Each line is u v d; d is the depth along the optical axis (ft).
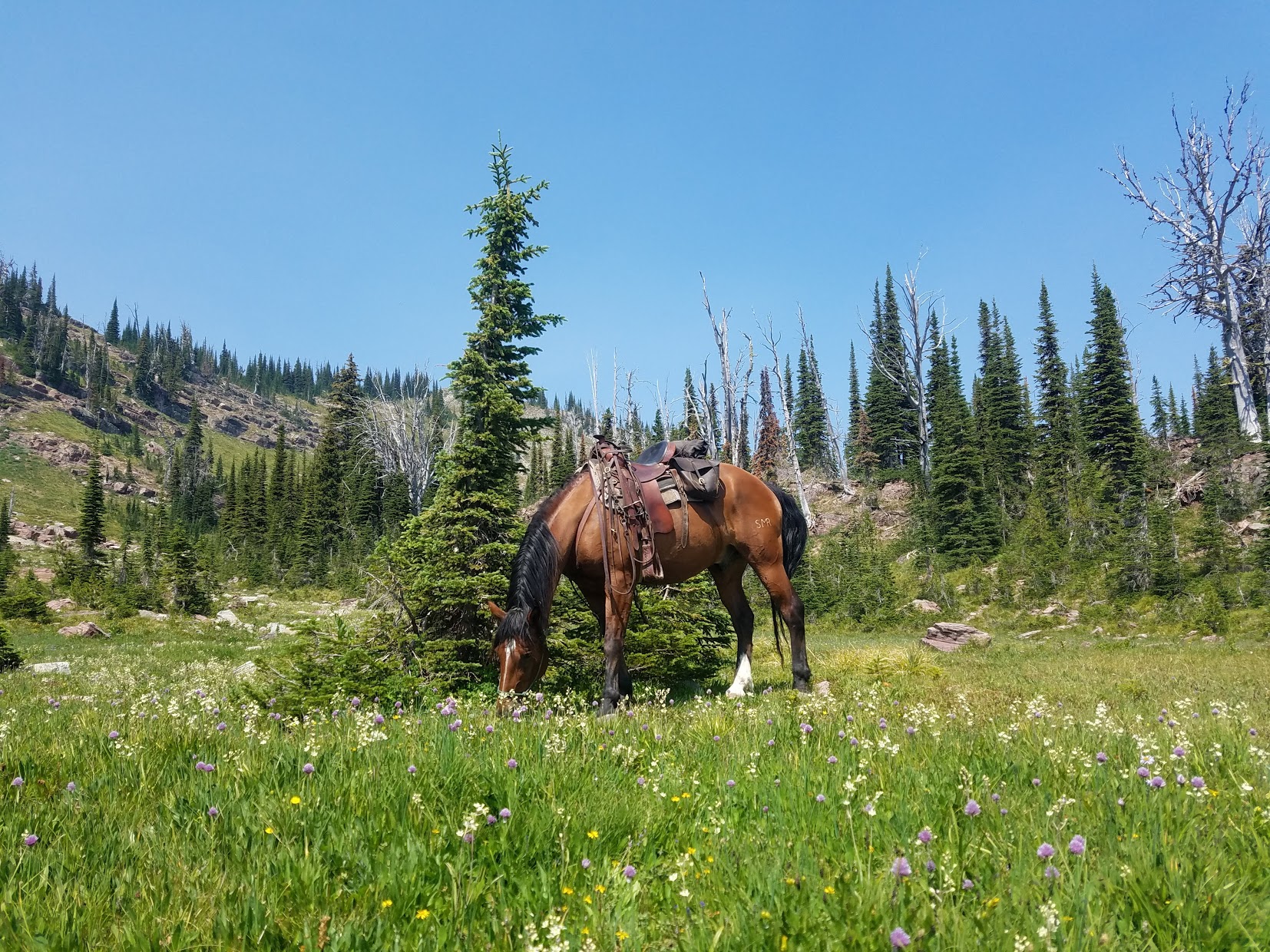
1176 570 118.62
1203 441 174.50
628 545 27.48
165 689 44.80
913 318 219.20
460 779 13.34
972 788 12.43
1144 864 9.29
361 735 16.15
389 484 222.69
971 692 32.48
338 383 270.67
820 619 142.61
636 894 9.31
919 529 188.34
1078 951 7.54
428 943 8.38
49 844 10.95
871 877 9.20
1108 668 50.65
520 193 49.14
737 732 18.71
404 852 10.48
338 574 220.84
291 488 322.75
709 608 44.62
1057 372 206.28
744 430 182.50
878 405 263.90
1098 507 152.87
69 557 188.34
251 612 156.87
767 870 9.52
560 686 36.45
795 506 32.99
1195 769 13.94
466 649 38.27
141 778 13.70
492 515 42.60
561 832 11.14
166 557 150.20
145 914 8.77
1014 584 140.15
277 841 10.93
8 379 512.63
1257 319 154.71
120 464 490.90
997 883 8.99
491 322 46.96
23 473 415.44
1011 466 201.77
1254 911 8.45
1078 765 13.96
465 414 46.09
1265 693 35.73
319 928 8.55
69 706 30.58
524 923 8.51
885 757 14.97
